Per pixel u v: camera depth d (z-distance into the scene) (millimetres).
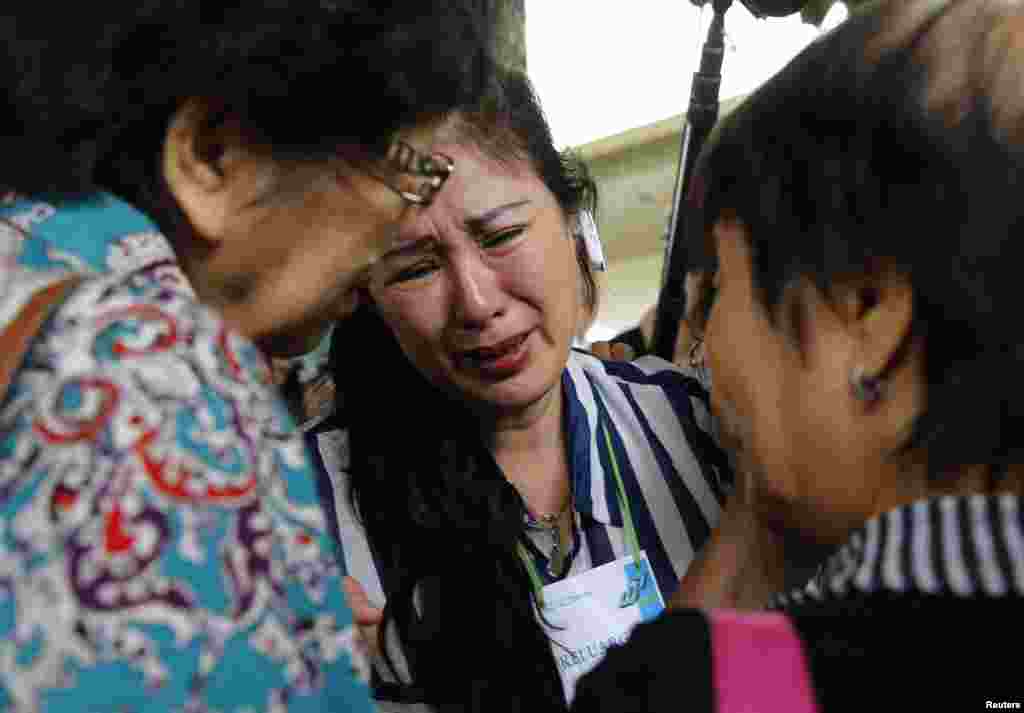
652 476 897
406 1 478
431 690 833
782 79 413
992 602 345
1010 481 361
